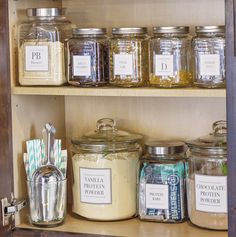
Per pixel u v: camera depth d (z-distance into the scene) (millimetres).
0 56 1495
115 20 1669
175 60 1446
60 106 1730
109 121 1621
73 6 1696
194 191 1509
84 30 1503
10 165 1516
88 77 1495
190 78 1473
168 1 1625
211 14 1599
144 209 1566
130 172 1581
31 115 1607
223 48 1404
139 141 1650
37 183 1539
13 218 1524
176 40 1451
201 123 1640
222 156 1477
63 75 1524
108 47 1522
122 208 1568
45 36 1507
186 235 1469
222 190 1470
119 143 1566
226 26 1304
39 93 1506
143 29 1492
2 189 1498
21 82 1526
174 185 1541
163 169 1547
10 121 1516
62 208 1559
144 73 1497
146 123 1684
